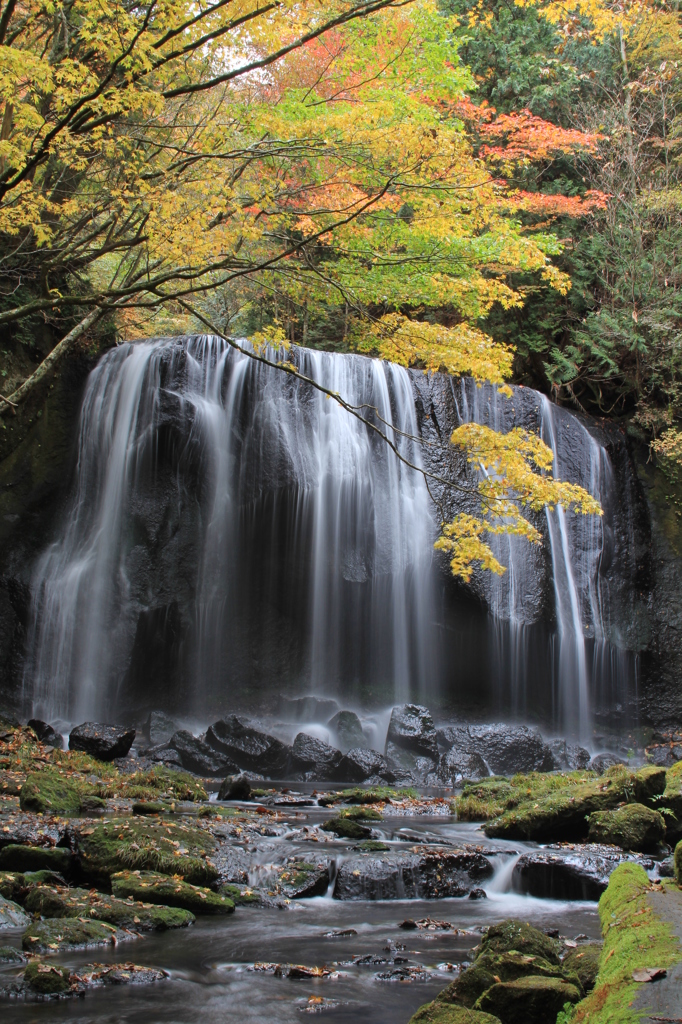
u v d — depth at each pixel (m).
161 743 14.24
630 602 17.67
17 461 15.94
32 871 5.98
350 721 14.89
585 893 6.32
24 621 15.24
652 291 19.47
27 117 7.49
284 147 8.83
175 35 7.77
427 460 16.39
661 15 20.84
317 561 15.86
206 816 8.32
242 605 16.14
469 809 9.32
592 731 16.84
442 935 5.25
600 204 18.94
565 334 20.81
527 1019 3.42
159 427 15.86
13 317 8.76
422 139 8.09
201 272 8.54
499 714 16.44
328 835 7.69
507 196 17.44
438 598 16.06
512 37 21.14
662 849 7.36
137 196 9.05
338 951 4.85
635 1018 2.52
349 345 20.00
